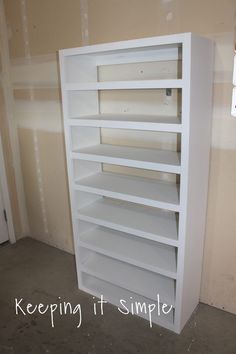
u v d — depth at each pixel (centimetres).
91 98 206
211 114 173
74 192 205
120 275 209
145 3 180
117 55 191
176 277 175
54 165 263
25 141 278
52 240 291
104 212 208
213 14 160
